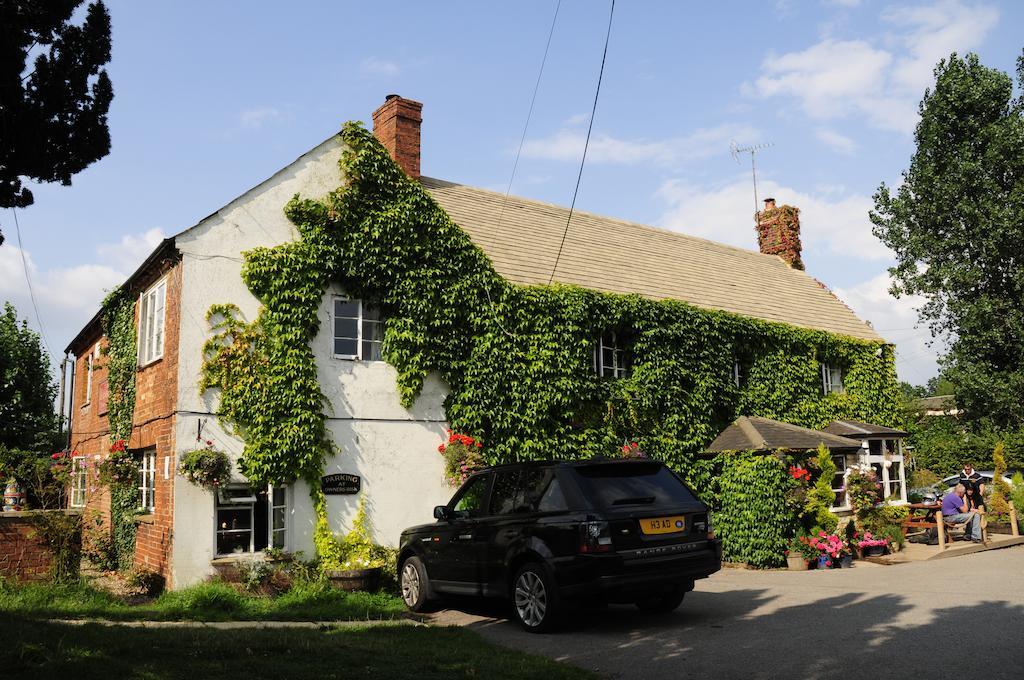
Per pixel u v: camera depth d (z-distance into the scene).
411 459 14.43
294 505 13.04
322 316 13.93
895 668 6.37
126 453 14.81
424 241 15.15
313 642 7.59
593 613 9.94
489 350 15.45
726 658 7.03
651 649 7.60
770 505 15.70
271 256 13.50
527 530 9.05
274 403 13.02
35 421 28.84
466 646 7.75
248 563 12.30
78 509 16.14
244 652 7.01
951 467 34.25
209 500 12.44
